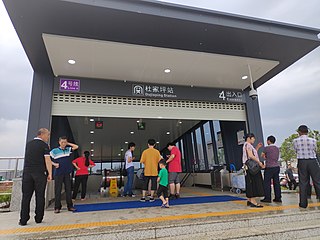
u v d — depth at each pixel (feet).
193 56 17.25
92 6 12.30
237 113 23.36
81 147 55.16
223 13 14.53
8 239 8.92
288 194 20.56
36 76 18.48
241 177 21.44
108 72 18.92
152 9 13.37
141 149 59.11
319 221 12.25
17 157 20.22
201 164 32.99
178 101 21.85
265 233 10.29
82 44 15.02
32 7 12.13
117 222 11.01
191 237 9.97
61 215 13.15
